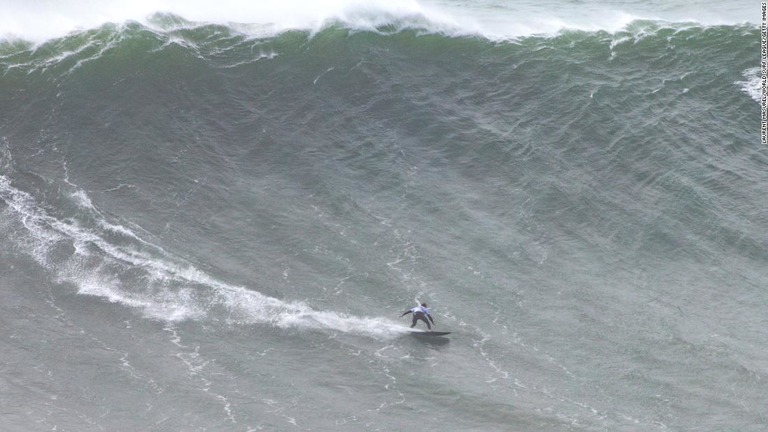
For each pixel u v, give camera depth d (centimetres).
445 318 17950
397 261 19225
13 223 19412
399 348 17238
